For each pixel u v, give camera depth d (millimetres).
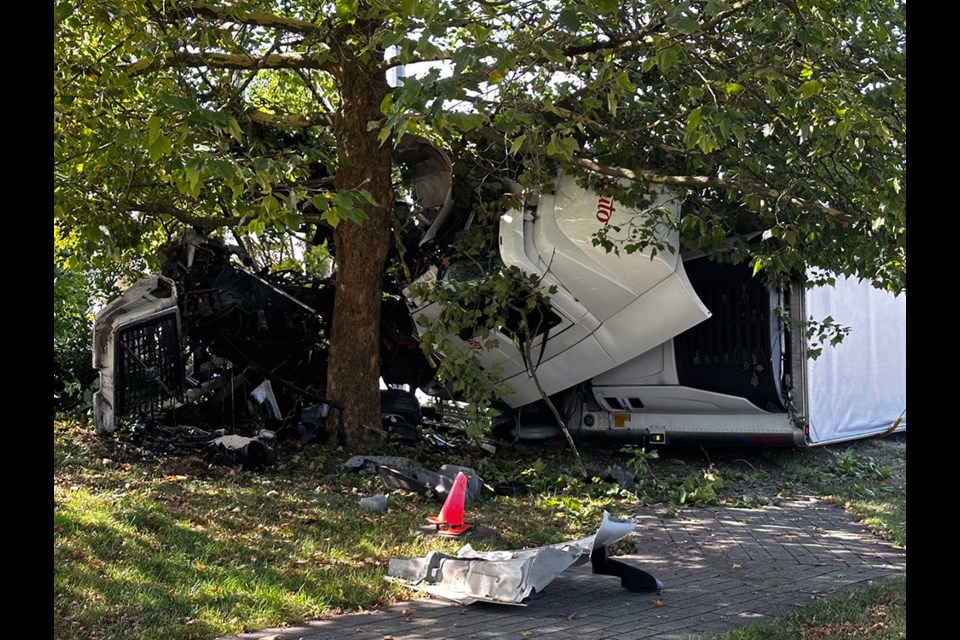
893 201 8805
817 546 8461
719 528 9266
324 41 10953
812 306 12969
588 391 13633
